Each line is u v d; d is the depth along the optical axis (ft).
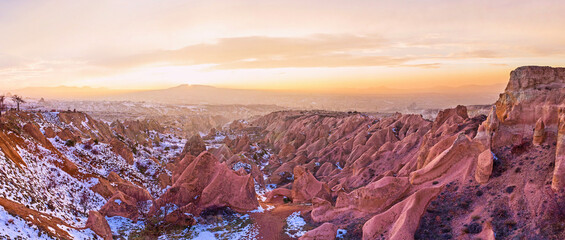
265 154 350.84
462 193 118.73
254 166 240.53
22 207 103.45
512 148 120.26
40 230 95.50
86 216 135.03
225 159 270.87
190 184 166.09
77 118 294.25
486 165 117.39
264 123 634.43
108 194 162.30
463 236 102.27
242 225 146.72
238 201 163.22
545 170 103.60
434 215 115.34
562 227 87.71
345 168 235.61
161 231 138.21
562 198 92.38
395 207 118.83
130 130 369.71
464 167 127.85
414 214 113.60
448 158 131.85
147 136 376.68
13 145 142.92
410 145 218.59
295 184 191.52
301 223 146.10
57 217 116.78
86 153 205.57
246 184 168.25
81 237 110.63
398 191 132.77
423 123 266.57
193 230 140.56
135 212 145.59
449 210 114.93
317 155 303.68
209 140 462.19
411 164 182.19
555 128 113.09
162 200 159.02
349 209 140.05
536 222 92.73
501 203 105.40
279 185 249.34
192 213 153.07
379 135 270.46
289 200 195.93
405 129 283.59
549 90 118.93
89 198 152.46
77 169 168.66
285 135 411.34
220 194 162.61
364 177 208.64
